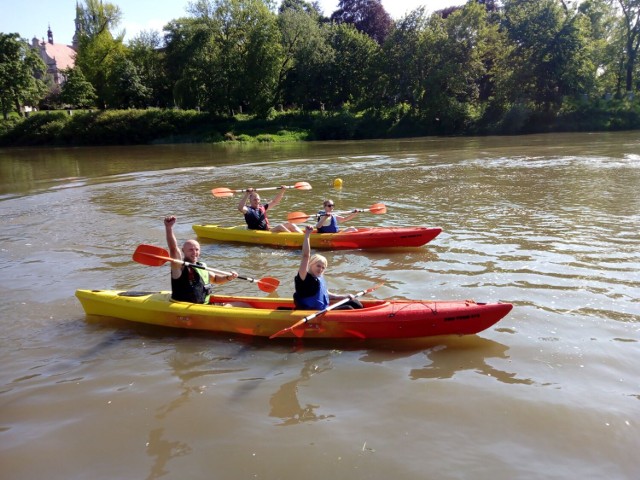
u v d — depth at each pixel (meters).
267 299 6.26
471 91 47.38
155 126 46.53
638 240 9.05
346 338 5.79
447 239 9.60
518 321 6.00
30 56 49.44
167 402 4.62
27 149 42.50
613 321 5.91
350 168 21.97
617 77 51.00
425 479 3.59
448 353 5.41
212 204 14.42
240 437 4.11
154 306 6.16
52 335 6.04
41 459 3.94
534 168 19.28
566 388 4.65
